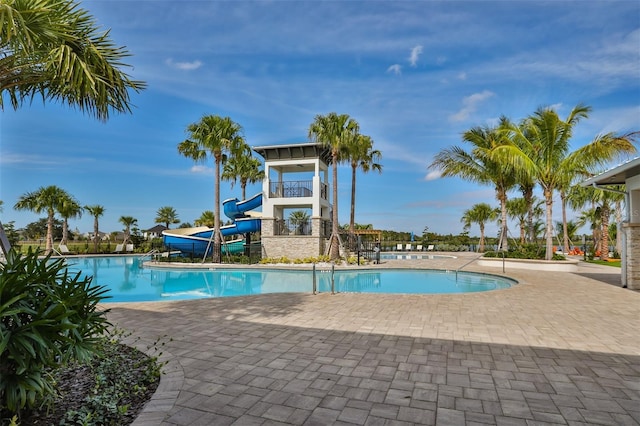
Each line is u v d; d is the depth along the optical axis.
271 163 21.80
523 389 3.17
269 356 4.12
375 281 14.34
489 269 15.36
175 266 18.02
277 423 2.59
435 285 13.40
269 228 21.22
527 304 7.26
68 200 30.62
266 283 14.21
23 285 2.39
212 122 19.05
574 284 10.33
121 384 3.22
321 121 18.67
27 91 4.89
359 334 5.06
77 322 2.69
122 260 26.25
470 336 4.93
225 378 3.46
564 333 5.07
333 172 18.89
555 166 15.41
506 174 18.67
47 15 3.73
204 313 6.57
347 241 22.08
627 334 5.01
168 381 3.38
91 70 4.21
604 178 9.51
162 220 51.00
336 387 3.24
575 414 2.72
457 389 3.18
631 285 9.40
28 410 2.60
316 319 6.02
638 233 9.42
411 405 2.88
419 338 4.84
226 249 20.14
